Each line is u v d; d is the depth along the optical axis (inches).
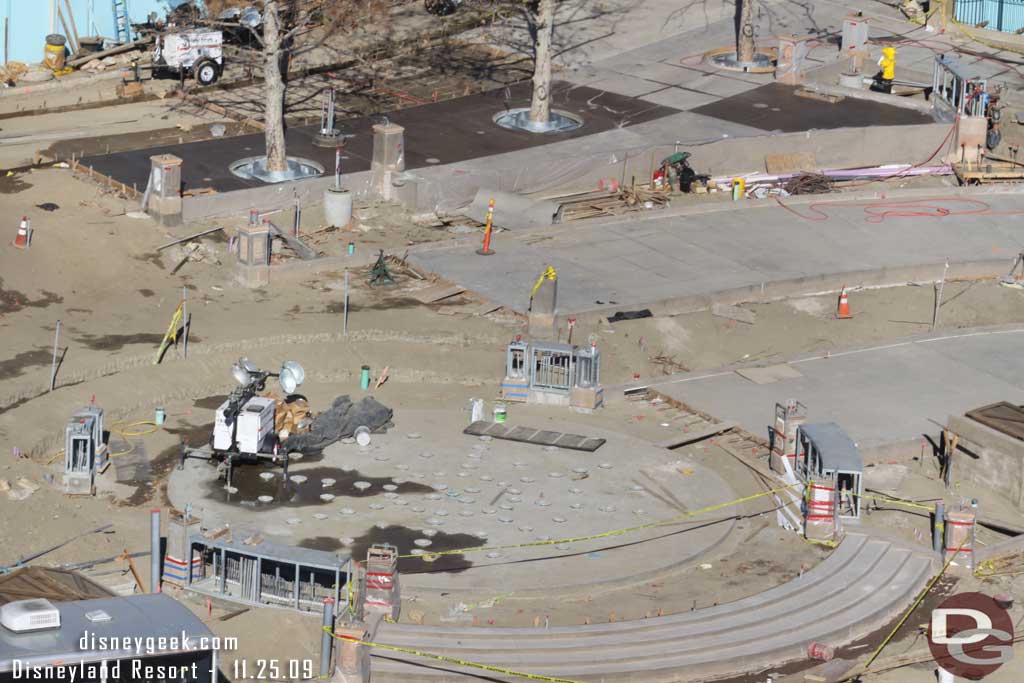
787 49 4175.7
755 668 1963.6
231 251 3088.1
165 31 3976.4
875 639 2057.1
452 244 3198.8
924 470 2514.8
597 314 2915.8
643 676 1910.7
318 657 1905.8
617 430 2573.8
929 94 4224.9
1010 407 2532.0
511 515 2273.6
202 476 2332.7
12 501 2183.8
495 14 4507.9
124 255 3009.4
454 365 2748.5
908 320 3088.1
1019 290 3203.7
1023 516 2375.7
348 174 3417.8
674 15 4662.9
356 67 4146.2
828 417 2640.3
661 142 3767.2
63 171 3358.8
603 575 2126.0
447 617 2017.7
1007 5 4680.1
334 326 2807.6
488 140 3745.1
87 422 2267.5
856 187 3705.7
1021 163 3853.3
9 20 3944.4
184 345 2694.4
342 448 2440.9
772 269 3184.1
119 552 2116.1
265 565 2037.4
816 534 2258.9
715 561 2199.8
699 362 2891.2
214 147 3580.2
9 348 2620.6
